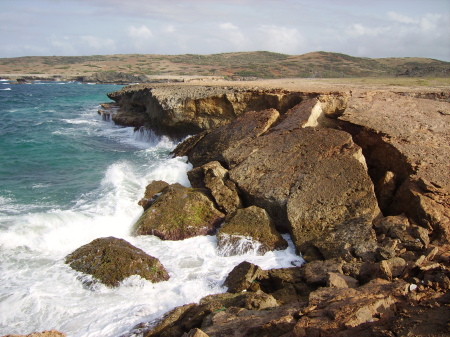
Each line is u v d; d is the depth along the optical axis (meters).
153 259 9.66
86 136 27.95
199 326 7.23
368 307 5.87
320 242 10.25
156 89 28.31
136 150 23.28
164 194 13.08
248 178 12.94
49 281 9.27
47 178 17.11
